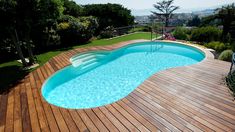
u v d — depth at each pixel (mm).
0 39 11031
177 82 7191
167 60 12641
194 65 9156
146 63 12211
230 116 4883
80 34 16266
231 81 6668
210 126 4516
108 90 8531
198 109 5273
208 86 6723
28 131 4672
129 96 6227
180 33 17156
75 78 9977
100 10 24047
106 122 4871
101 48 13828
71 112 5445
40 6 9070
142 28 23062
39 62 11016
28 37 10125
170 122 4742
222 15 18625
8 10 7789
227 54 10172
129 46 15023
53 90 8570
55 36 14367
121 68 11398
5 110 5715
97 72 10781
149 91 6527
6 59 12023
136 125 4684
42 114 5414
